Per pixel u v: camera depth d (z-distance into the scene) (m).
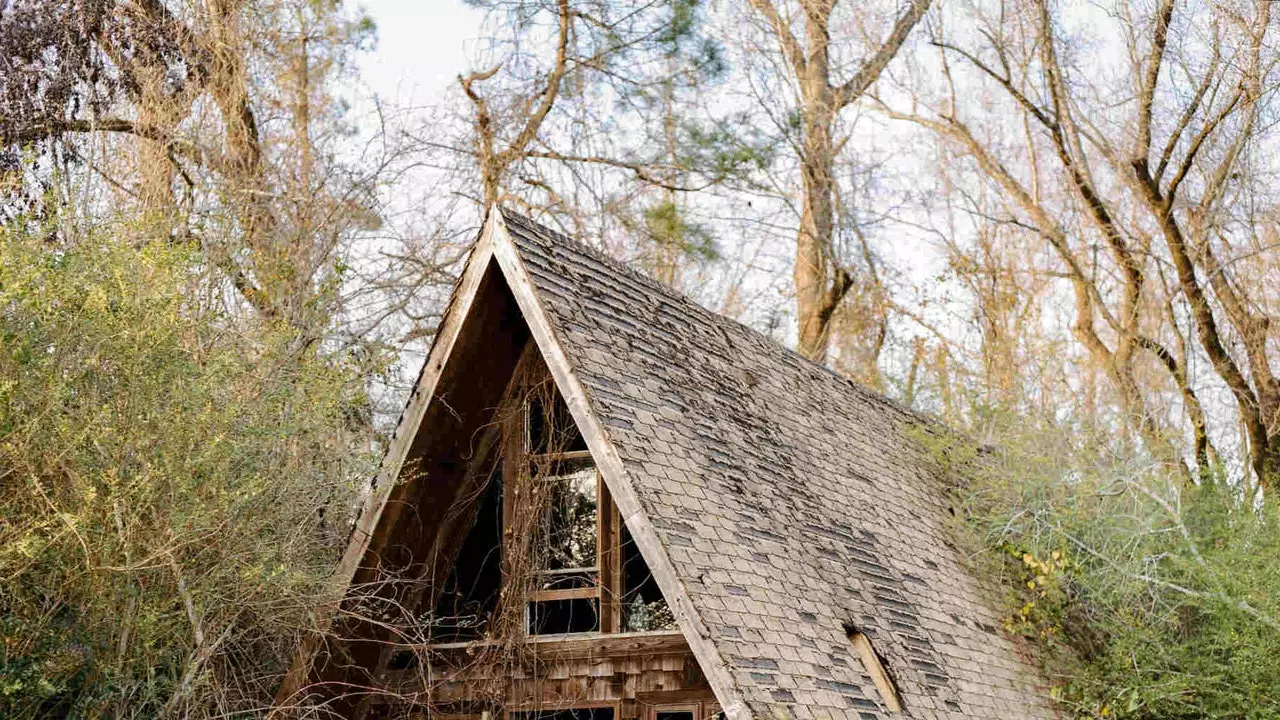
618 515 14.10
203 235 19.83
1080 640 17.25
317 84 26.59
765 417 15.59
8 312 12.74
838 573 13.65
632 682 13.40
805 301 34.16
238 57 23.83
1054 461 18.50
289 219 23.06
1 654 11.84
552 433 14.20
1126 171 27.50
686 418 13.68
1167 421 30.12
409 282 25.30
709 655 10.77
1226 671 16.53
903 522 16.48
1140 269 28.03
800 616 12.23
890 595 14.28
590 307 13.84
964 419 25.55
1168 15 25.52
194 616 12.52
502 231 13.22
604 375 12.88
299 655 13.27
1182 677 16.25
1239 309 26.64
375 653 14.05
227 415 13.23
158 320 13.25
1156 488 19.20
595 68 29.16
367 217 23.78
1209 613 17.12
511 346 14.12
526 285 12.94
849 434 17.69
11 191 18.33
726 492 13.05
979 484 19.34
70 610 12.67
